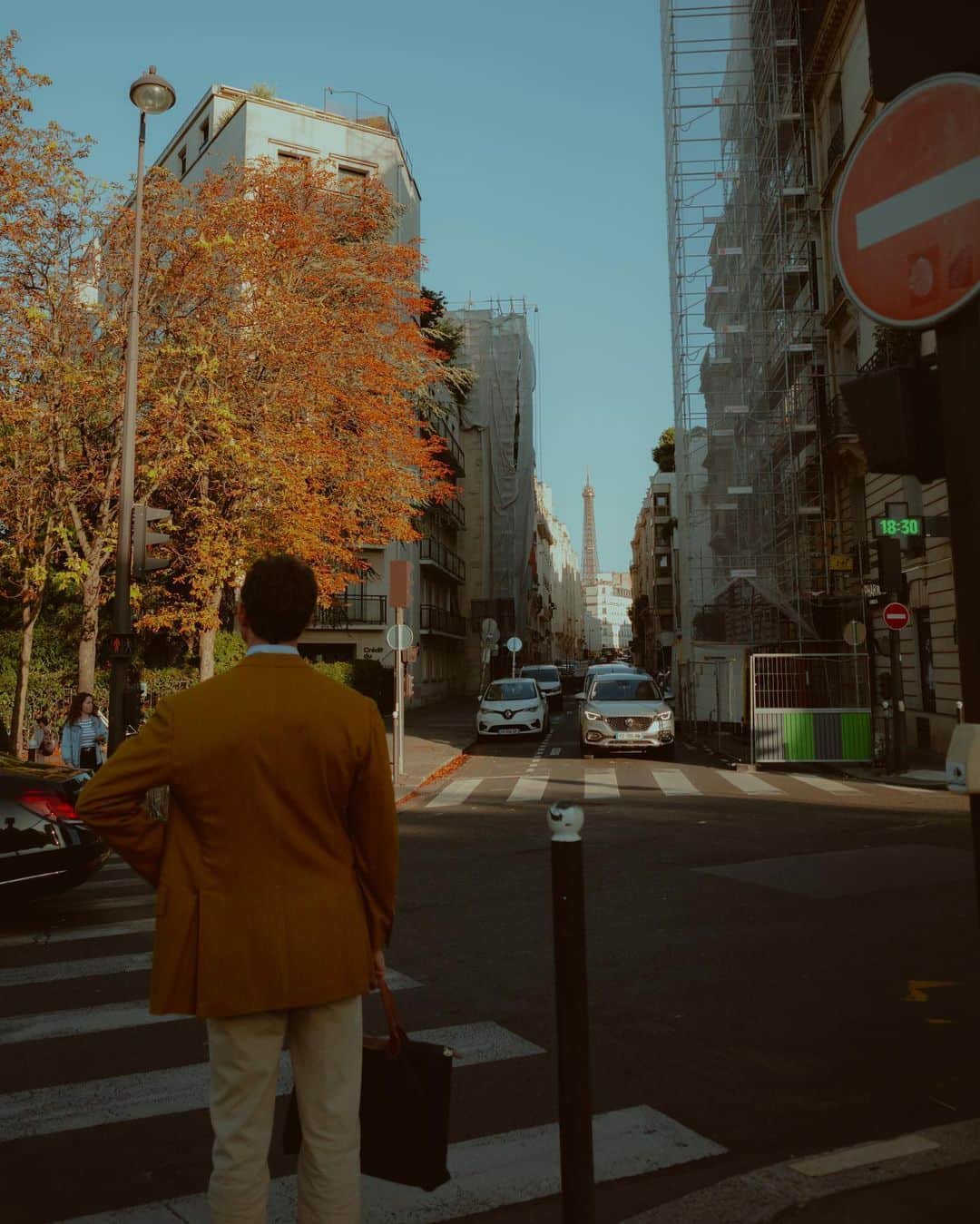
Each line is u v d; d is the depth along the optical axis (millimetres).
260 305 19844
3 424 17109
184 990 2281
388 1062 2555
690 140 31219
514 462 54562
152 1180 3479
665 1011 5137
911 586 21438
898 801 13273
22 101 16297
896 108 2734
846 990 5398
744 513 28734
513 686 27266
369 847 2482
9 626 23062
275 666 2461
